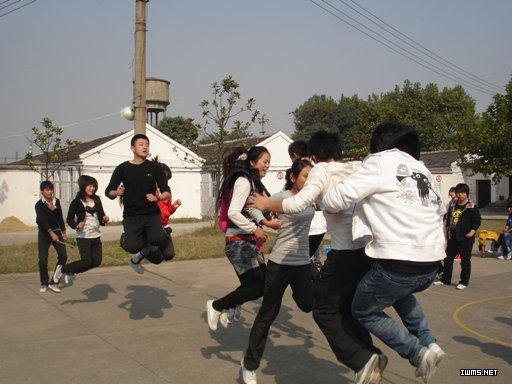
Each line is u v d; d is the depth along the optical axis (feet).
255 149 14.47
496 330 18.74
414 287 10.08
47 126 63.46
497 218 82.38
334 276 11.30
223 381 13.60
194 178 87.71
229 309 14.42
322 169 11.85
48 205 24.45
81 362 14.93
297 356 15.74
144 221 17.63
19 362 14.88
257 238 13.78
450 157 110.83
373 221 10.15
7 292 24.40
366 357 10.78
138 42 38.24
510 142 75.10
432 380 13.88
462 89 169.78
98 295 23.97
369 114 159.12
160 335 17.67
